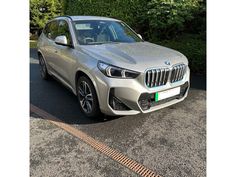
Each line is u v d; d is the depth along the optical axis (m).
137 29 8.51
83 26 3.99
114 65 2.92
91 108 3.36
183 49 6.25
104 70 2.97
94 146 2.78
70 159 2.55
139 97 2.95
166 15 7.32
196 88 4.74
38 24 12.40
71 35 3.81
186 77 3.50
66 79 4.04
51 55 4.54
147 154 2.63
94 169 2.39
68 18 4.20
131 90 2.90
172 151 2.68
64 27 4.21
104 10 8.98
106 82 2.93
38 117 3.52
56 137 2.97
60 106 3.94
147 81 2.99
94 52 3.28
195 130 3.11
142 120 3.39
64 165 2.45
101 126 3.24
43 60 5.21
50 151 2.68
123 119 3.42
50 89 4.79
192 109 3.75
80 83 3.52
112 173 2.34
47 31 5.12
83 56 3.36
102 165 2.45
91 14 9.41
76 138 2.95
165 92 3.16
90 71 3.14
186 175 2.31
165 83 3.15
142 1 8.06
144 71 2.94
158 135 3.00
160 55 3.29
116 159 2.55
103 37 3.95
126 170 2.38
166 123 3.30
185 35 7.70
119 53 3.25
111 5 8.76
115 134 3.04
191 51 6.02
